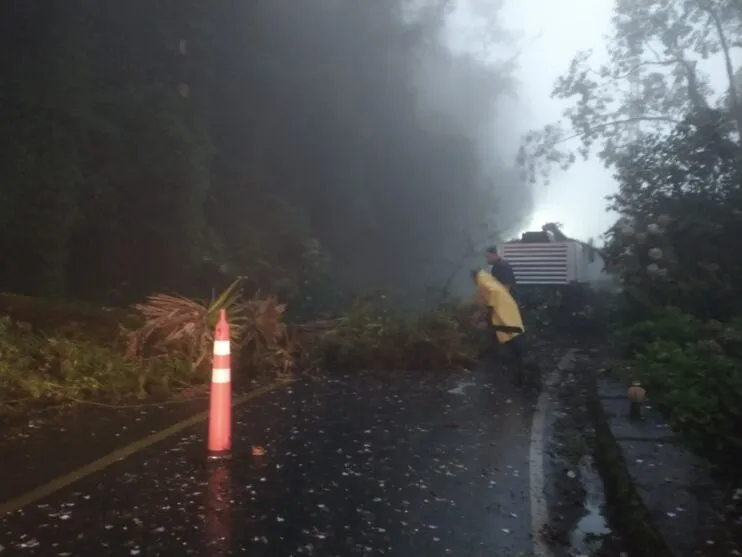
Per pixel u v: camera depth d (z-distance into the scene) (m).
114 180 16.91
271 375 11.27
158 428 7.59
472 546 4.61
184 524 4.86
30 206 14.08
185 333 10.59
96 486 5.61
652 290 12.73
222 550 4.46
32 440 7.04
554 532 4.87
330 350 12.03
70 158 15.12
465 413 8.52
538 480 5.99
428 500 5.44
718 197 13.59
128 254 17.75
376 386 10.30
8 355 8.88
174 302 11.14
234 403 8.94
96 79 17.67
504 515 5.18
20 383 8.56
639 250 13.19
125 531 4.73
